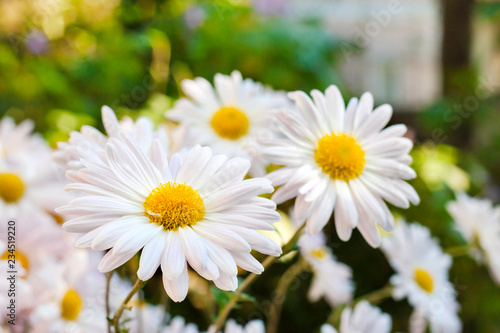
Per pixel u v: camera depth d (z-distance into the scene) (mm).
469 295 502
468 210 340
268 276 360
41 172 284
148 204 190
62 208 184
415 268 327
